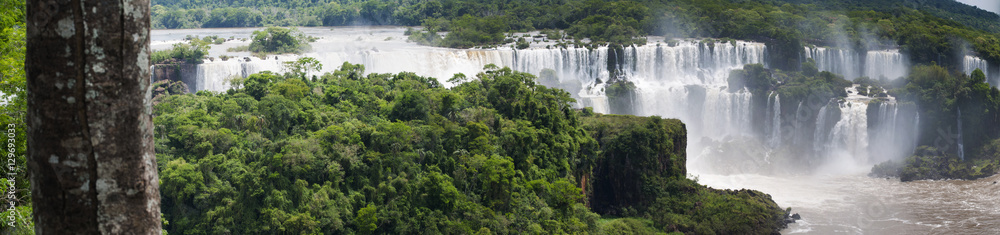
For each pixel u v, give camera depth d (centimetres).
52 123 1186
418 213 9256
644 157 12362
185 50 14425
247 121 10100
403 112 11062
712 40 19925
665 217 11706
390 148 9794
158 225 1295
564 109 12700
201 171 8938
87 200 1213
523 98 12100
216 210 8638
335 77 12794
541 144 11350
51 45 1164
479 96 12238
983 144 16762
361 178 9425
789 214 12262
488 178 9969
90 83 1180
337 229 8881
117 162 1221
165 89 13662
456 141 10531
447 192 9412
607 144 12706
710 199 11950
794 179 15475
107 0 1177
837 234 11519
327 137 9644
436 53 16350
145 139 1256
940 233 11600
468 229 9269
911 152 16962
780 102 17375
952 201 13212
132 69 1217
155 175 1287
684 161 13600
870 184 14662
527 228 9769
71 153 1190
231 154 9362
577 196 10625
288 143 9231
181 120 9869
